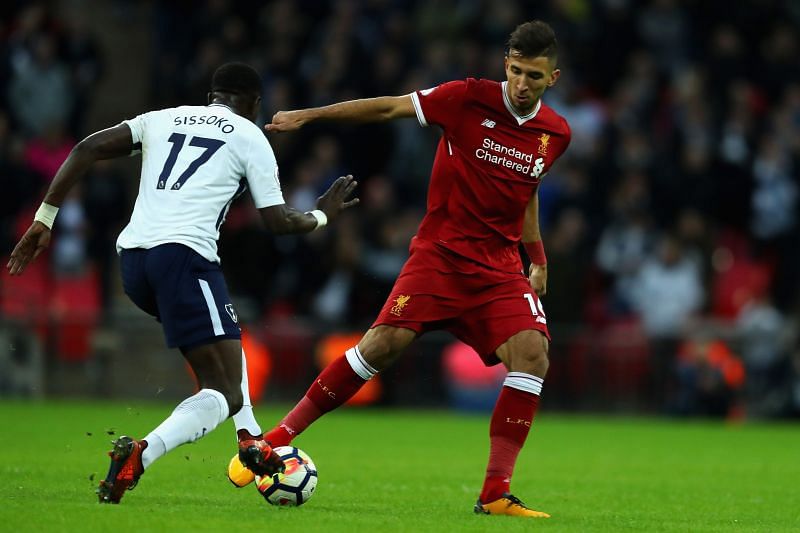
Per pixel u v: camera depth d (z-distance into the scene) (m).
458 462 37.00
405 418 56.88
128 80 75.12
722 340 61.44
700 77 72.62
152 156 23.06
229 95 24.02
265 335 59.06
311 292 61.06
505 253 25.11
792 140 71.12
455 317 24.92
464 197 24.83
